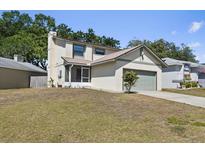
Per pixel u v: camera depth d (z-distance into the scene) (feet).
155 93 57.47
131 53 64.54
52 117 25.86
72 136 19.35
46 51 126.82
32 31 135.23
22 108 30.68
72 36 140.46
